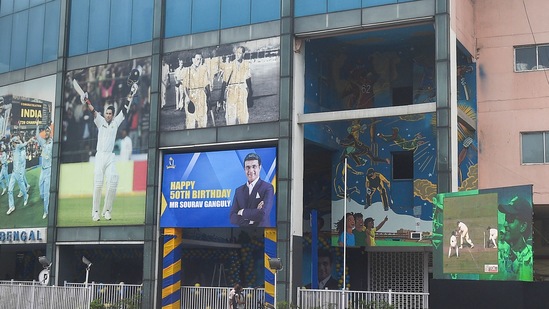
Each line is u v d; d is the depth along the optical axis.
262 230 38.28
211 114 33.38
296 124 31.62
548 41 33.25
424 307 26.28
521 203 24.27
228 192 32.56
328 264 35.75
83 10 38.25
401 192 33.91
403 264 34.66
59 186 37.53
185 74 34.34
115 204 35.50
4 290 35.25
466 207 25.94
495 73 34.00
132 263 41.47
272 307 28.52
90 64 37.44
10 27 41.34
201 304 32.62
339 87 36.19
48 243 37.25
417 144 33.84
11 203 39.75
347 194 34.94
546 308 22.39
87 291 32.75
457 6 31.22
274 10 32.44
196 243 35.88
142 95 35.41
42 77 39.34
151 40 35.50
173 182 34.09
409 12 29.88
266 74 32.22
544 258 36.56
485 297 23.61
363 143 35.03
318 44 34.34
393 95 35.34
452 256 26.05
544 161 32.75
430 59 34.59
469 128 33.47
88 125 37.09
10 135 40.38
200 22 34.28
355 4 30.92
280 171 31.16
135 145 35.28
